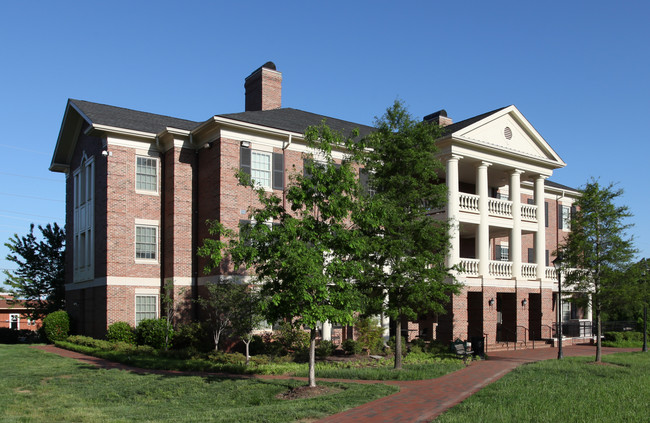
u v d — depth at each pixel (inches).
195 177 1109.7
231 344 962.1
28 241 1428.4
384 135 837.2
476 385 629.3
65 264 1322.6
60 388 598.9
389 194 794.8
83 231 1197.1
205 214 1071.6
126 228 1072.8
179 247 1073.5
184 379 650.8
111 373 701.9
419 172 816.9
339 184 608.4
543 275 1283.2
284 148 1097.4
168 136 1093.1
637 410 480.4
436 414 459.2
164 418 461.1
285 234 577.0
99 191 1112.2
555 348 1206.3
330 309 571.2
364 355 980.6
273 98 1387.8
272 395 564.1
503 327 1249.4
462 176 1349.7
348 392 557.6
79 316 1185.4
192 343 971.9
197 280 1080.8
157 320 1010.1
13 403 519.5
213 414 462.3
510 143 1236.5
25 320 1921.8
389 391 565.9
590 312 1573.6
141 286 1074.1
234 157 1040.2
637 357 1027.9
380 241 768.3
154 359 813.9
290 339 960.3
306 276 562.9
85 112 1127.6
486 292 1159.0
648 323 1608.0
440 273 808.3
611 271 943.0
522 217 1267.2
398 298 795.4
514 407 473.4
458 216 1139.3
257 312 791.7
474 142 1157.1
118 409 499.5
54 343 1125.7
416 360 906.7
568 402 504.1
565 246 1010.1
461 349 919.0
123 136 1083.3
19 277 1392.7
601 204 965.8
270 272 589.6
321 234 602.9
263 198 629.9
